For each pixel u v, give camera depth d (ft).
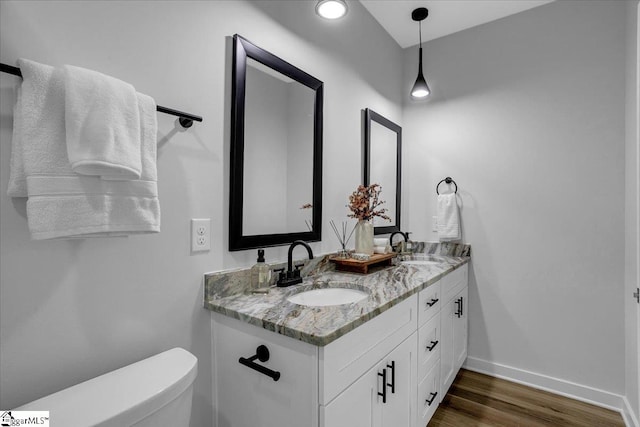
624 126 6.15
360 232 6.13
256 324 3.29
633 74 5.58
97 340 2.99
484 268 7.63
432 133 8.45
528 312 7.11
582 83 6.59
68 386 2.81
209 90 3.96
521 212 7.21
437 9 7.25
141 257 3.30
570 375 6.64
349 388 3.18
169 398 2.72
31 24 2.61
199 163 3.84
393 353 4.08
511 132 7.36
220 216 4.08
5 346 2.49
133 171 2.69
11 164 2.43
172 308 3.57
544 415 5.92
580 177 6.57
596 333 6.40
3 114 2.49
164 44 3.52
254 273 4.34
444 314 6.12
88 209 2.58
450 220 7.80
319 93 5.67
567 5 6.79
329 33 6.10
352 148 6.77
